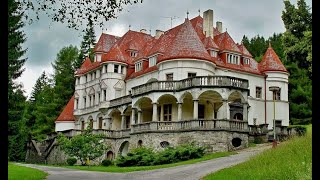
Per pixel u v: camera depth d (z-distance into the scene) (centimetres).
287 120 5541
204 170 2462
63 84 8675
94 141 4362
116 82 5803
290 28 4178
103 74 5875
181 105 4375
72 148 4328
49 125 7862
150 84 4566
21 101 5450
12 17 1975
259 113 5400
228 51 5262
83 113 6500
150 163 3525
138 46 6256
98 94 6119
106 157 5112
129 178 2191
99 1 1409
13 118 4984
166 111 4781
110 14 1416
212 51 5166
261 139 4356
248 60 5531
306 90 6550
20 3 1342
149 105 5072
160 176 2259
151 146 4266
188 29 4916
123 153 5147
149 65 5319
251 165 1947
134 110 4809
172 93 4422
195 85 4200
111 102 5662
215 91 4153
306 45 3753
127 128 5428
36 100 9869
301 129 4438
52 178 2183
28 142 6944
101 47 6594
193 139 4003
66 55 8919
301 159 1644
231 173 1855
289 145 2181
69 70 8800
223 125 3953
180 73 4650
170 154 3547
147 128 4403
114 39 6869
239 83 4238
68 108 6888
